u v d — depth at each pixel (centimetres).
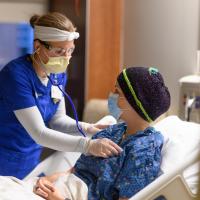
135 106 233
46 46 267
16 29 478
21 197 212
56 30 262
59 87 297
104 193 229
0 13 502
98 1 489
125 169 225
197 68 444
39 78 284
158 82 233
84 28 490
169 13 451
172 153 242
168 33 456
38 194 232
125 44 490
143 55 479
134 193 219
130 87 232
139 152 225
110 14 490
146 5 466
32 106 266
